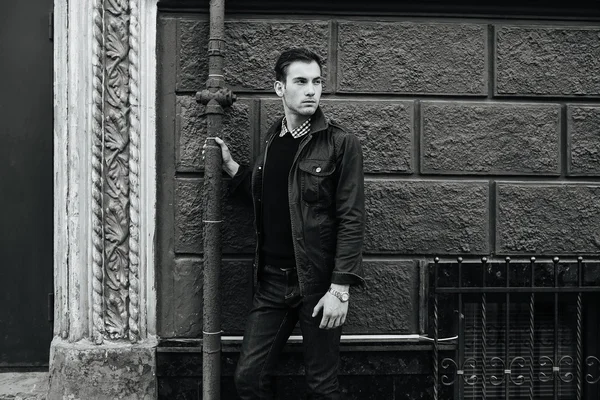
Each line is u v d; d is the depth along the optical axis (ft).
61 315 11.10
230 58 11.35
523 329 12.44
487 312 12.23
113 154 10.84
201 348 10.80
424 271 11.60
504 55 11.73
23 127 12.44
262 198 9.55
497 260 11.71
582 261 11.32
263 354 9.48
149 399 10.80
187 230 11.25
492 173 11.69
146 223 11.08
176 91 11.30
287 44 11.42
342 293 8.71
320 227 9.02
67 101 10.94
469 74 11.67
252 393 9.52
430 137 11.59
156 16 11.15
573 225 11.82
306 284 9.03
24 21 12.42
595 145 11.89
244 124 11.32
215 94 10.04
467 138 11.64
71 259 10.82
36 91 12.45
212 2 10.19
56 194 11.30
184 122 11.25
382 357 11.12
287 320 9.58
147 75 11.07
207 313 10.04
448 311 11.54
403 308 11.53
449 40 11.65
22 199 12.44
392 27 11.55
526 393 12.50
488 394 12.37
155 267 11.21
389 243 11.51
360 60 11.52
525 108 11.78
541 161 11.78
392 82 11.57
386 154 11.52
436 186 11.59
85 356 10.68
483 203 11.68
